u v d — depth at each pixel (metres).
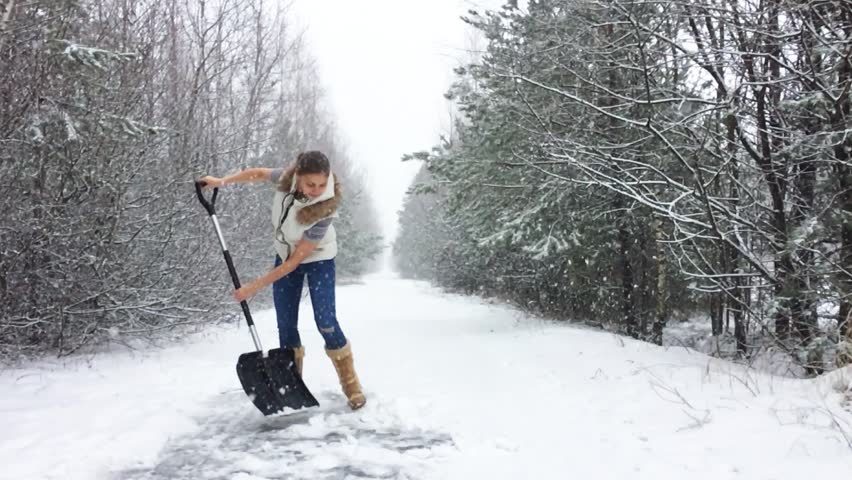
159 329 6.35
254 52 12.00
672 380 4.15
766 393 3.69
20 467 2.55
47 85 5.18
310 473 2.56
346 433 3.12
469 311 11.45
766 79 5.95
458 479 2.47
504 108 8.21
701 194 5.36
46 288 5.47
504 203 8.89
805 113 6.13
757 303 6.39
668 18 6.44
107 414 3.37
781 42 5.70
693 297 9.24
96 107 5.40
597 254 8.69
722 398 3.60
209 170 8.29
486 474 2.53
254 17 11.48
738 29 5.81
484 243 8.68
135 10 7.01
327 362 5.26
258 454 2.79
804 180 6.48
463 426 3.23
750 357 6.28
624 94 7.44
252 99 11.78
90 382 4.35
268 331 8.00
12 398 3.82
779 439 2.78
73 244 5.61
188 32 9.89
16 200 5.15
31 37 4.97
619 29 6.70
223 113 10.25
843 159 5.61
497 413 3.50
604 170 7.12
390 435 3.09
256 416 3.42
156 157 6.79
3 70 4.93
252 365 3.34
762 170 6.16
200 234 7.61
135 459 2.70
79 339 5.74
